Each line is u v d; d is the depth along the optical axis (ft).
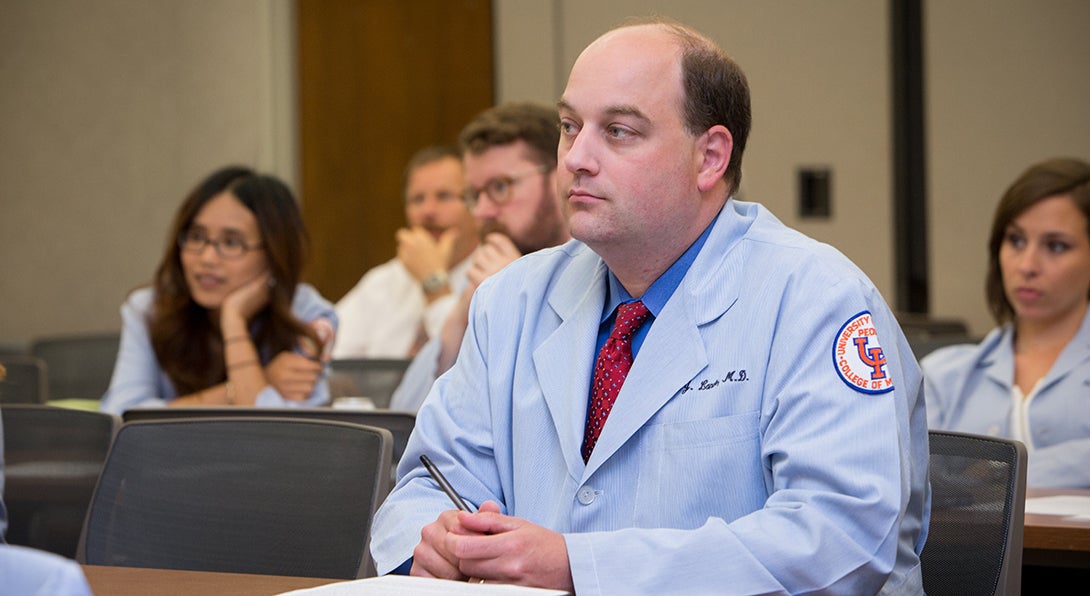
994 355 23.11
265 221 25.86
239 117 49.70
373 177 50.03
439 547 11.66
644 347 12.87
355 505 14.47
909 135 51.44
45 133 51.67
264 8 49.21
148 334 26.76
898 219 51.31
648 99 12.62
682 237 13.08
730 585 10.97
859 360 11.94
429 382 23.38
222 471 15.25
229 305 25.75
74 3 51.34
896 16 50.96
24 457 18.29
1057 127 50.75
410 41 50.03
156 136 50.65
